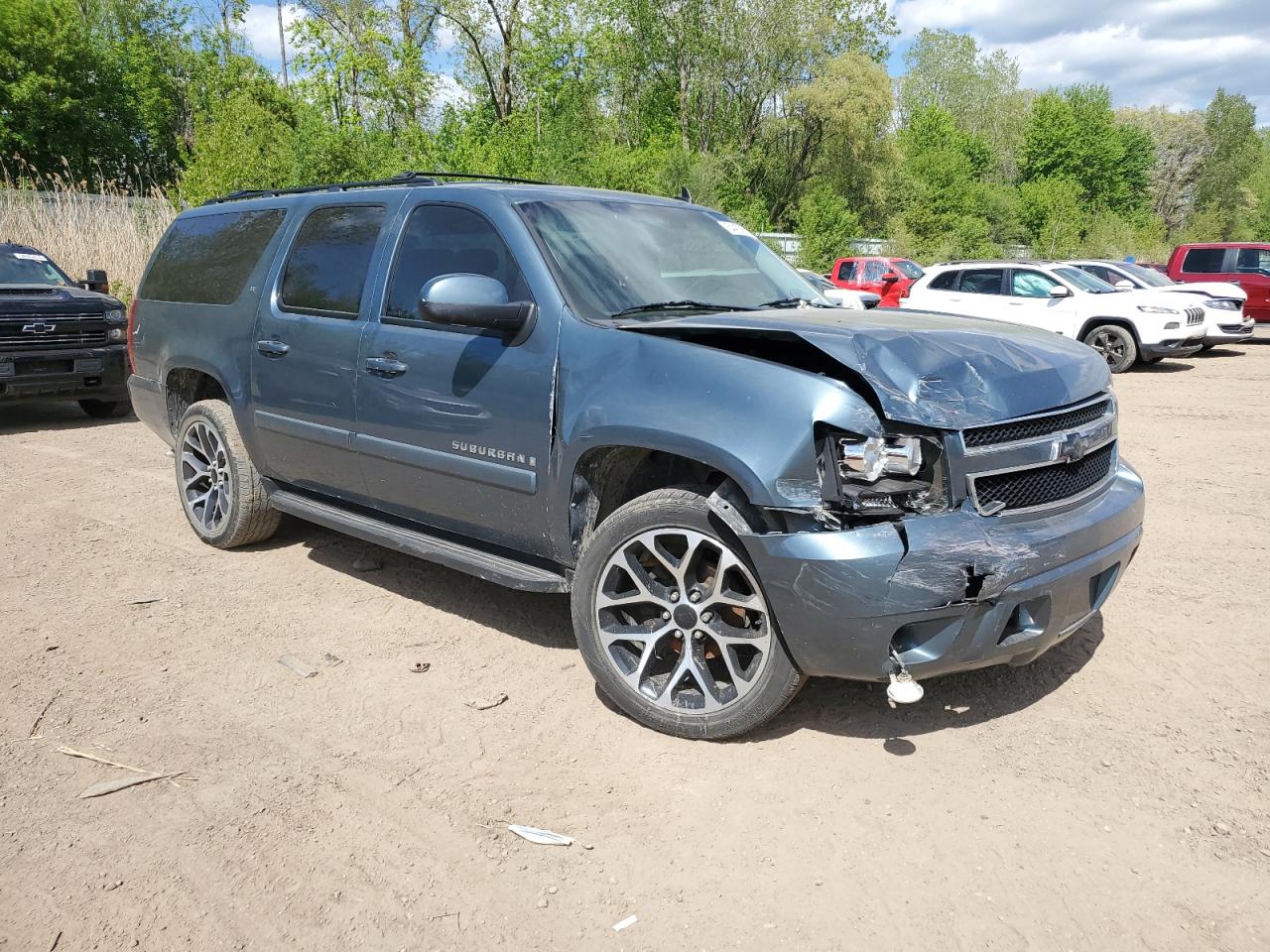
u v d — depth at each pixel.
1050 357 3.20
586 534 3.46
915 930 2.33
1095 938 2.30
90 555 5.18
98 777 3.01
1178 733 3.28
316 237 4.57
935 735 3.27
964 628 2.80
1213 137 79.25
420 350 3.85
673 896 2.46
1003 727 3.33
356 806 2.87
